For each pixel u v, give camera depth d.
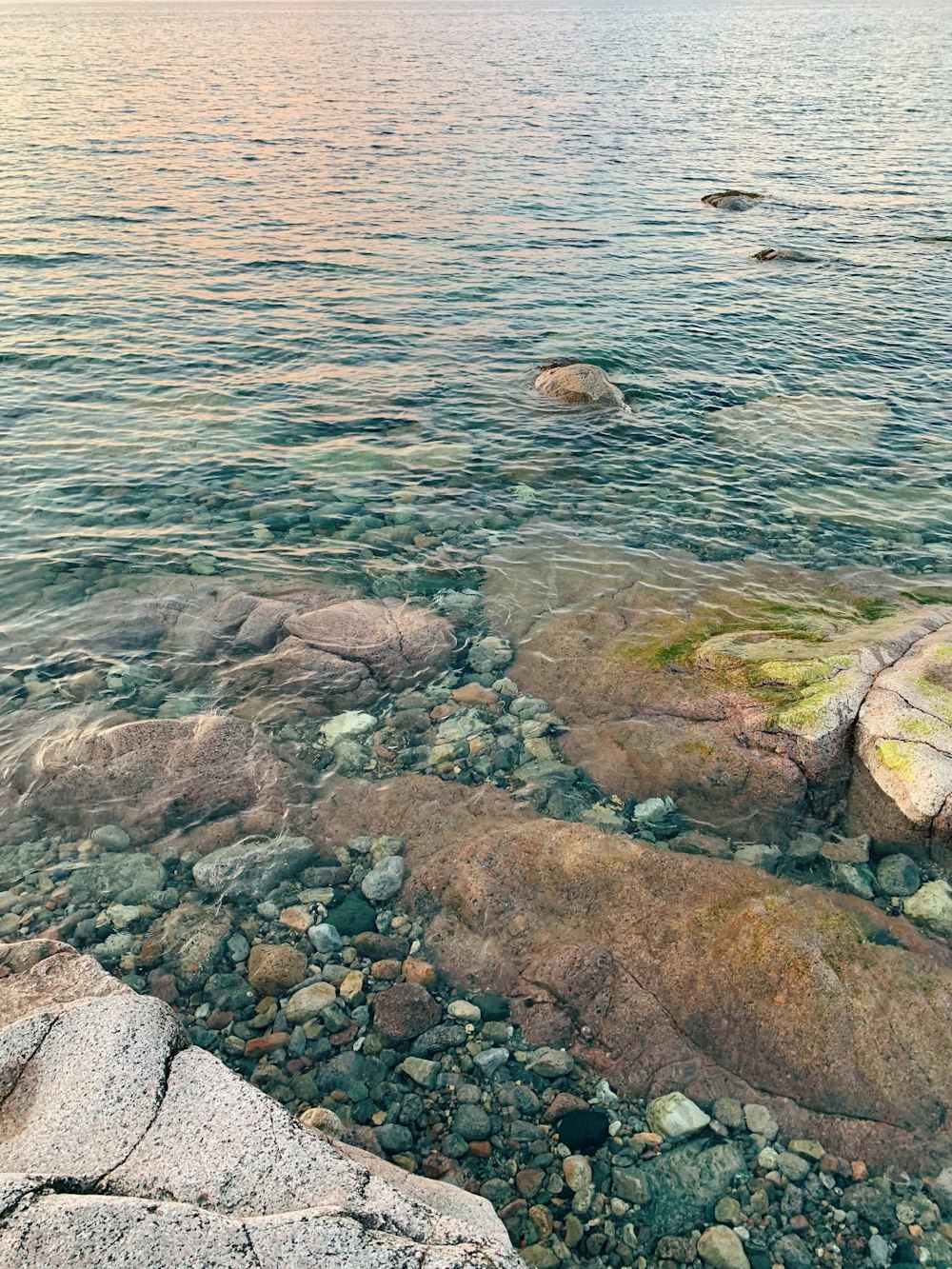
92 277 7.12
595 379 5.29
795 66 26.88
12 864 2.50
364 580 3.64
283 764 2.83
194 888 2.48
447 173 11.83
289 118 16.30
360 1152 1.88
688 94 20.48
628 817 2.70
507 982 2.30
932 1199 1.92
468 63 28.91
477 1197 1.81
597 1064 2.14
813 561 3.81
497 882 2.49
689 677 3.07
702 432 4.93
